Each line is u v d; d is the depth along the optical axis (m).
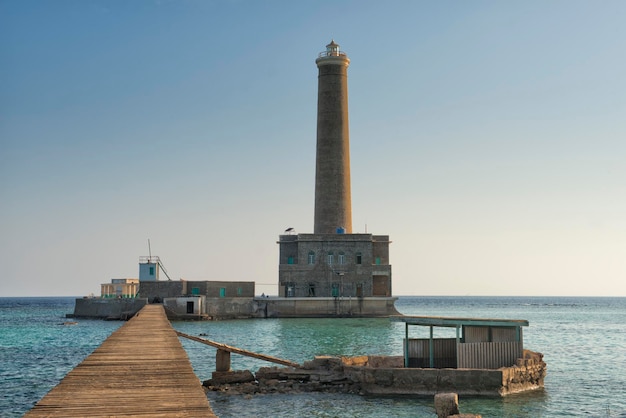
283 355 64.25
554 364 60.72
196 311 124.44
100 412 16.47
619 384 47.25
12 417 36.88
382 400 39.66
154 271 130.38
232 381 44.62
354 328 105.25
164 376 22.03
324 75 133.00
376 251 136.38
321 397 40.47
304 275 131.25
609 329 124.38
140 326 47.38
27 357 67.19
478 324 41.72
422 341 43.97
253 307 130.00
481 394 40.03
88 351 73.56
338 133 132.25
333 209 131.75
